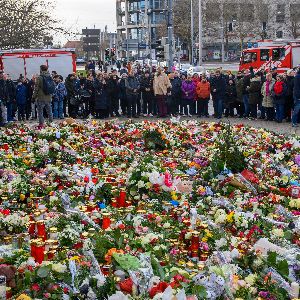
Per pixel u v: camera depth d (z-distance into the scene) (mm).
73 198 9664
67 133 16156
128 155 14117
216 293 5754
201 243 7293
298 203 9867
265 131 17609
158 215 8633
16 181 10406
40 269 5734
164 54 34750
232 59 94875
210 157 12734
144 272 5754
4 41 30172
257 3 87938
